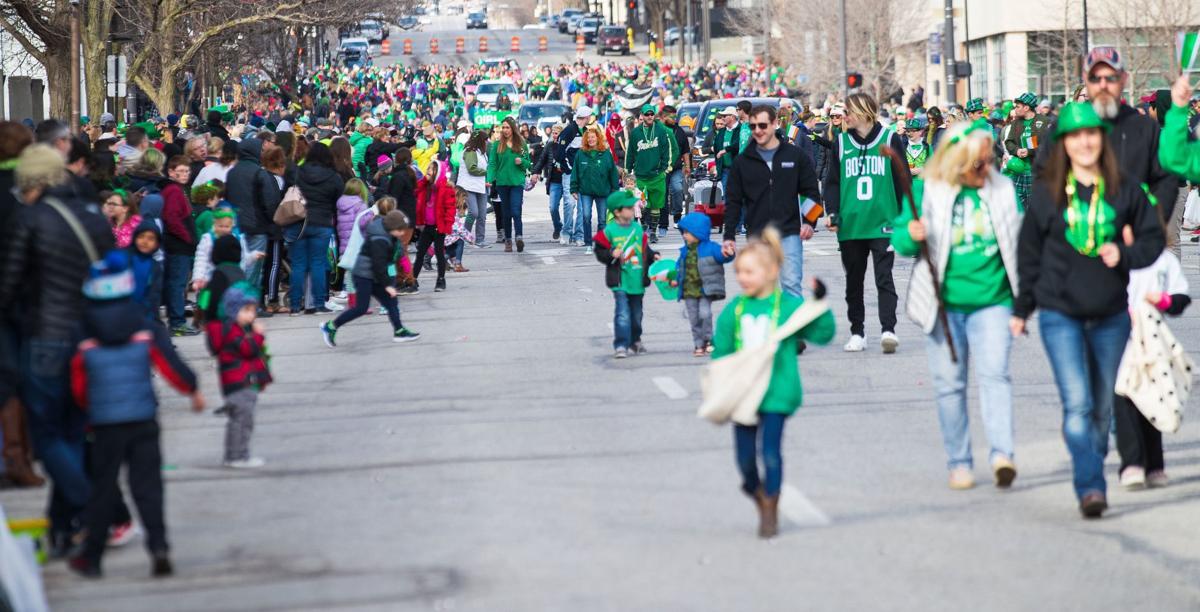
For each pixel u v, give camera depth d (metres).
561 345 38.72
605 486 22.97
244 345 25.00
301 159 53.69
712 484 23.02
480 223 69.56
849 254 36.03
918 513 21.19
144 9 95.69
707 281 35.81
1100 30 164.00
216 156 45.66
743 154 35.59
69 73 89.50
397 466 24.73
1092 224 20.75
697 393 31.00
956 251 22.27
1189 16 150.62
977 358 22.44
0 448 23.84
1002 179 22.31
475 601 17.20
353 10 108.81
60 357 20.19
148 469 18.62
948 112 78.81
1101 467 21.05
